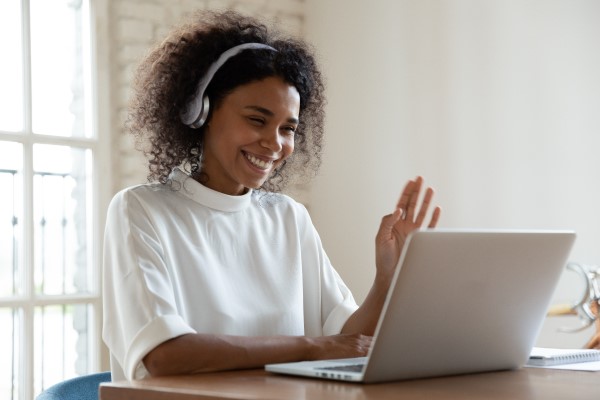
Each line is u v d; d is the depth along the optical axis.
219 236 2.67
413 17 5.39
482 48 5.04
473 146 5.06
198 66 2.65
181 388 1.78
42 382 4.81
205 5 5.40
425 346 1.93
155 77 2.77
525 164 4.83
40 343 4.79
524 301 2.08
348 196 5.73
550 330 4.58
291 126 2.65
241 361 2.18
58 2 4.95
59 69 4.94
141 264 2.38
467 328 1.99
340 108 5.80
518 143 4.86
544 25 4.77
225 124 2.61
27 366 4.72
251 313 2.65
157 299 2.31
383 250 2.70
